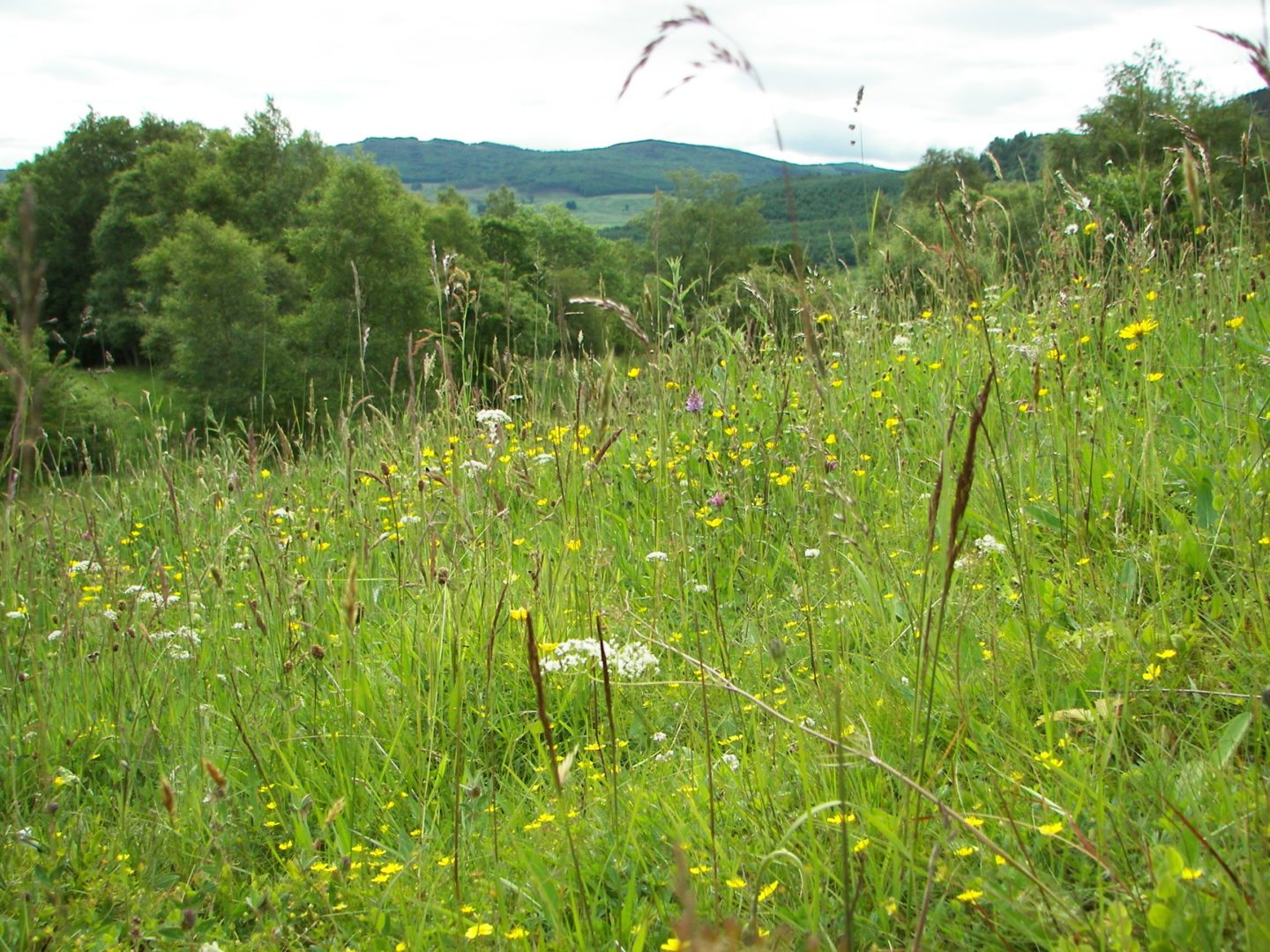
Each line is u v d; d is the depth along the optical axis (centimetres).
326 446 611
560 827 251
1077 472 342
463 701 339
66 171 6419
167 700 348
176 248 4141
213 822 280
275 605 412
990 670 279
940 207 301
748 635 359
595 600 387
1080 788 217
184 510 533
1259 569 273
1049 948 179
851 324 620
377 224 4041
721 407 538
